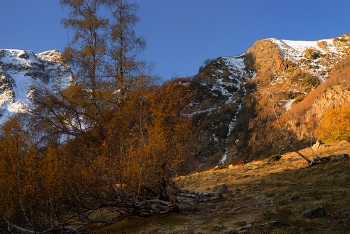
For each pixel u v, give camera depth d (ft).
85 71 46.50
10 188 32.53
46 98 43.34
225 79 474.49
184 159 39.11
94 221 38.60
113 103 46.09
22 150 34.81
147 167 35.40
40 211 35.76
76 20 47.26
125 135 41.50
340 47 520.42
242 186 51.29
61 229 33.76
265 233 25.13
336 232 23.79
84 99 45.42
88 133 43.37
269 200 37.86
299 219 27.84
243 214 33.55
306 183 43.91
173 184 42.88
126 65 47.78
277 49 499.92
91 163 36.91
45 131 41.86
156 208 37.83
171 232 30.53
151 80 46.11
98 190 36.65
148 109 42.47
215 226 29.32
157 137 37.01
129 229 35.14
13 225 32.96
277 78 430.20
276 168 64.75
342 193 34.30
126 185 36.76
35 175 33.22
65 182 35.12
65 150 38.83
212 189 55.06
